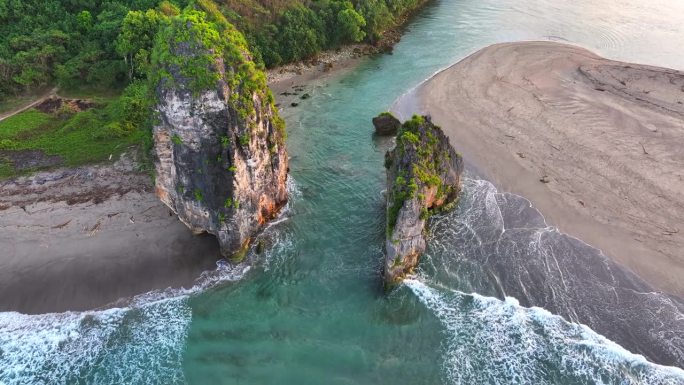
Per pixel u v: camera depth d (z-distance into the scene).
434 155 37.72
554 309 31.88
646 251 35.81
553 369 28.56
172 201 36.16
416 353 29.81
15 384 28.22
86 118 50.47
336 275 34.91
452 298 32.88
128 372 28.98
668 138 48.16
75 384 28.36
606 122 51.16
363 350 30.05
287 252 36.78
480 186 43.00
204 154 31.92
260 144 34.94
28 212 38.91
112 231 37.22
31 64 54.28
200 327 31.48
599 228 37.94
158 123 31.94
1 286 33.34
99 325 31.50
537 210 39.97
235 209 33.75
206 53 29.91
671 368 28.20
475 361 29.20
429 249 36.47
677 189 41.44
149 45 53.78
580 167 44.59
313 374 28.70
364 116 55.16
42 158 45.19
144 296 33.25
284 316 32.16
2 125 48.97
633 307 31.84
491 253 36.03
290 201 41.78
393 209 32.72
